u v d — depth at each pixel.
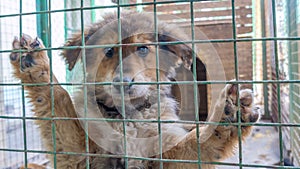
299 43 3.15
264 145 4.44
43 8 3.01
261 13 6.19
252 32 6.25
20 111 3.16
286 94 4.01
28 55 1.74
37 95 1.80
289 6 3.60
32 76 1.77
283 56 4.16
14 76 1.81
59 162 1.85
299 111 3.12
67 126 1.80
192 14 1.22
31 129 3.15
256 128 5.46
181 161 1.24
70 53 2.22
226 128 1.63
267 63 6.41
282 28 4.22
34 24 3.03
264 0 6.15
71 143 1.82
